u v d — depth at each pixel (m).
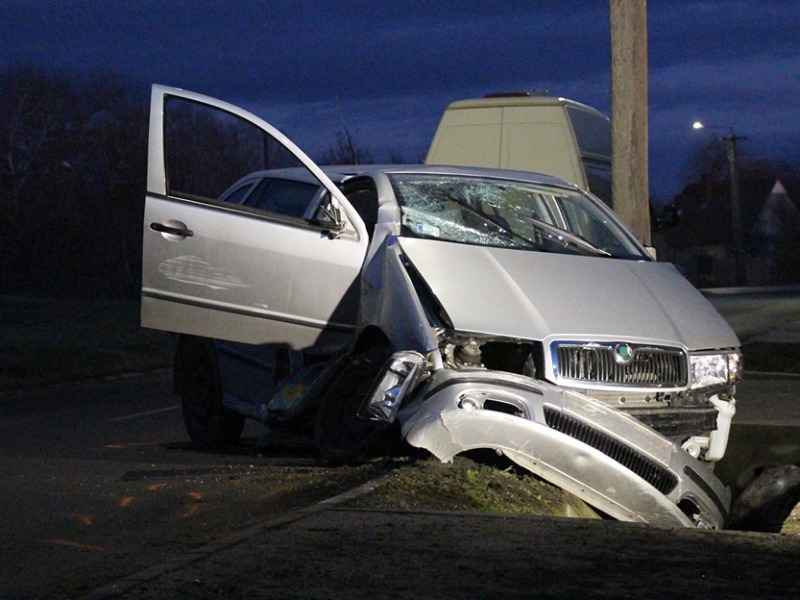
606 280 7.41
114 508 6.34
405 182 8.09
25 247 47.28
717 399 7.31
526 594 4.26
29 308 30.50
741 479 9.41
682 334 7.15
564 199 8.50
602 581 4.43
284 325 7.64
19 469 7.86
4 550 5.42
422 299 6.98
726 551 4.94
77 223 47.56
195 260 7.55
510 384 6.51
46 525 5.95
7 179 48.00
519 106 14.09
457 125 14.37
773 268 64.44
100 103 49.38
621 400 6.84
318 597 4.20
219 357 8.99
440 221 7.76
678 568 4.64
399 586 4.34
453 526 5.30
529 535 5.16
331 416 7.40
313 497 6.28
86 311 30.62
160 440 10.32
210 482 6.95
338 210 7.65
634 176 13.19
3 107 48.22
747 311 28.52
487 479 6.34
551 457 6.36
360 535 5.10
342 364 7.50
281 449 8.66
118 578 4.73
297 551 4.82
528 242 7.81
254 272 7.61
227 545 4.93
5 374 17.89
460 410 6.35
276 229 7.64
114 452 9.20
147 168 7.53
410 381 6.54
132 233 47.75
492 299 6.93
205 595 4.22
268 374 8.35
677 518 6.44
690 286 7.88
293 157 7.66
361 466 6.97
